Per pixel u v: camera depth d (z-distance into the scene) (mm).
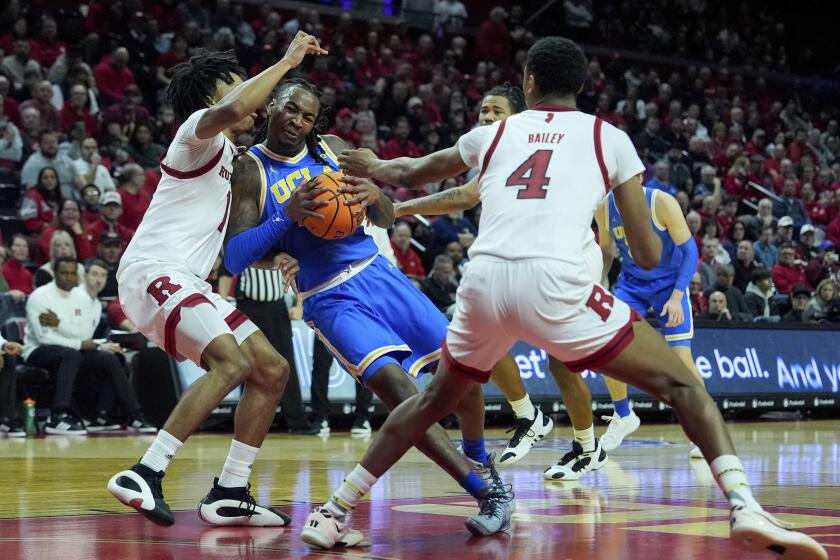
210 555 3168
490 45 19891
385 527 3773
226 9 16469
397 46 18469
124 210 11781
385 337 4051
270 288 9062
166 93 4293
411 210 4324
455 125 16750
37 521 3936
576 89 3352
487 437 8875
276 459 6789
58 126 12969
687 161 18062
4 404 9062
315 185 4020
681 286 6918
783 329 11930
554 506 4355
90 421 9797
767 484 5227
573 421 5543
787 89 23516
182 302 3883
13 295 9945
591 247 3230
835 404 12031
